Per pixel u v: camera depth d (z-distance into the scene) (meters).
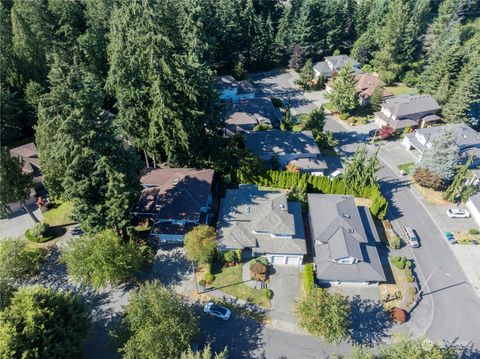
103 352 35.47
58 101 36.28
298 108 82.12
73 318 31.69
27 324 28.80
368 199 55.56
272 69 100.75
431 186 58.38
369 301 41.56
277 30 105.88
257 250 43.34
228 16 89.00
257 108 73.94
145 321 32.53
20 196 45.44
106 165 38.19
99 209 40.69
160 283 39.28
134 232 46.72
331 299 36.22
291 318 39.38
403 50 94.88
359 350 31.56
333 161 65.50
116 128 42.88
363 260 43.09
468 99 71.75
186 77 49.47
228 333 37.69
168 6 68.81
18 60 64.25
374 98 79.81
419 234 51.28
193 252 40.81
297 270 44.34
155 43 46.25
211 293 41.19
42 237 46.94
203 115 52.44
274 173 55.38
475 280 45.34
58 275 42.84
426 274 45.59
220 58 93.06
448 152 55.78
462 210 54.56
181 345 32.03
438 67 80.75
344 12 105.56
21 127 65.19
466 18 121.56
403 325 39.56
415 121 75.12
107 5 76.75
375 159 53.31
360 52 98.38
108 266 37.03
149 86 48.78
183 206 46.38
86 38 71.25
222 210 48.12
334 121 78.62
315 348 36.94
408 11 98.25
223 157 56.34
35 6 73.06
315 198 50.97
